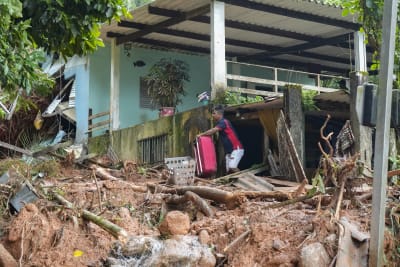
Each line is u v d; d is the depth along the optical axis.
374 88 5.57
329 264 5.75
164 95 15.71
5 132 17.50
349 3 8.99
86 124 16.45
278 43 15.91
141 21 14.26
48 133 18.16
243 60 17.42
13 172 8.42
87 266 6.54
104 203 8.07
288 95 10.79
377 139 5.55
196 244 6.62
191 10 13.44
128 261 6.54
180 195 8.28
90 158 12.47
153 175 11.45
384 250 6.05
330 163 6.59
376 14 8.52
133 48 16.59
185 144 12.69
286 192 7.81
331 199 6.82
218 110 11.34
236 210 7.63
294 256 5.93
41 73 9.32
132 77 16.55
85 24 7.71
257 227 6.47
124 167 11.59
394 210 6.54
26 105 11.48
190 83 17.12
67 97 17.84
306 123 12.65
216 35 12.50
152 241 6.66
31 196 7.82
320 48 16.31
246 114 12.11
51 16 7.51
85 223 7.14
